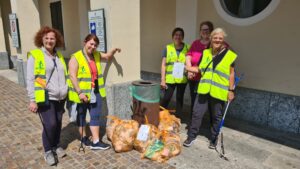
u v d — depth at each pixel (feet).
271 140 12.55
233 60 10.51
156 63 20.25
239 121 14.84
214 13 15.35
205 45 12.00
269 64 13.51
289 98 13.01
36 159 10.77
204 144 12.19
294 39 12.38
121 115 13.46
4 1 34.83
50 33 9.39
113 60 12.63
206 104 11.48
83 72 10.62
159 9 18.89
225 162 10.57
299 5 11.94
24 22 22.53
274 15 12.87
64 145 12.01
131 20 12.92
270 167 10.24
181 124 14.61
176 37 13.15
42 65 9.33
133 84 12.25
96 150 11.50
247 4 14.14
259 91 14.07
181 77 12.93
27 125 14.65
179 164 10.37
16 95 21.50
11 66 36.78
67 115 16.01
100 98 11.33
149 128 11.33
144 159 10.73
